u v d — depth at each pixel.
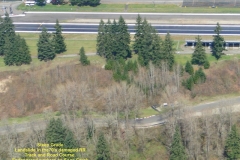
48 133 192.12
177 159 187.25
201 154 199.12
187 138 199.62
